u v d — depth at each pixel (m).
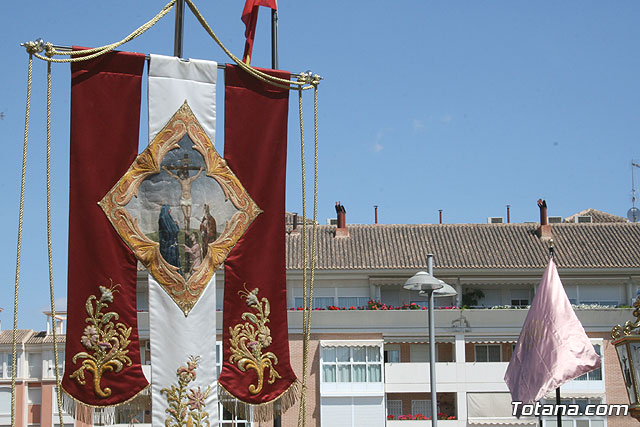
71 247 16.06
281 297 17.23
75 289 16.00
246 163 17.25
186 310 16.58
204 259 16.78
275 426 17.64
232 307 16.89
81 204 16.19
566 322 24.02
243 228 17.11
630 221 67.31
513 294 56.22
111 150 16.44
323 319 53.12
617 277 55.47
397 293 56.16
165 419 16.22
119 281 16.23
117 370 16.05
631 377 15.84
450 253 56.97
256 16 18.09
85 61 16.38
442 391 52.38
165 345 16.41
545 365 23.78
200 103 17.09
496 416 52.09
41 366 58.19
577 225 60.31
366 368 52.75
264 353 16.95
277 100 17.55
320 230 59.56
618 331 16.30
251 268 17.09
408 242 58.28
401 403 53.78
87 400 15.86
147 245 16.47
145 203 16.58
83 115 16.30
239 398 16.69
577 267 55.28
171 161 16.80
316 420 52.12
